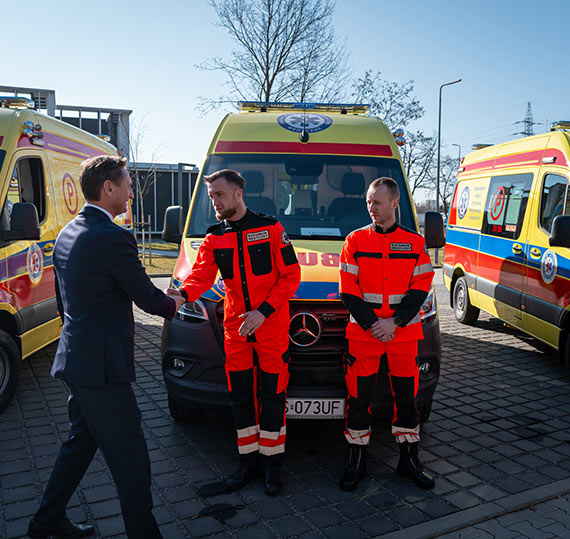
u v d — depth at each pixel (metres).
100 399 2.62
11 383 4.90
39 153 5.63
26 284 5.21
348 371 3.57
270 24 19.47
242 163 4.89
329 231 4.59
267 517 3.21
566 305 5.61
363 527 3.10
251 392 3.54
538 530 3.10
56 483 2.84
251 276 3.37
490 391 5.53
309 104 5.80
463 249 8.49
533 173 6.55
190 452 4.06
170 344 3.92
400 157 5.04
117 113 30.56
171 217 4.66
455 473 3.78
